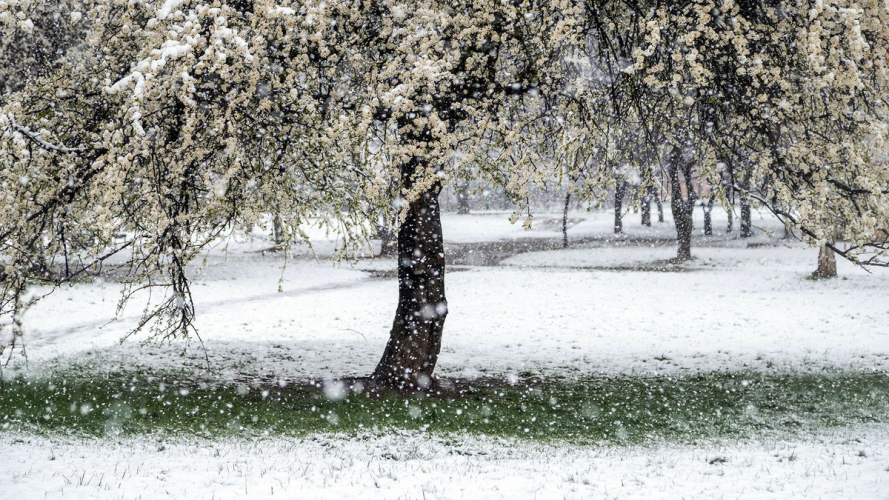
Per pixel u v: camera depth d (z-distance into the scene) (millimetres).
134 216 7223
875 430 9781
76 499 6219
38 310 20719
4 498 6180
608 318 21141
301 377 13102
